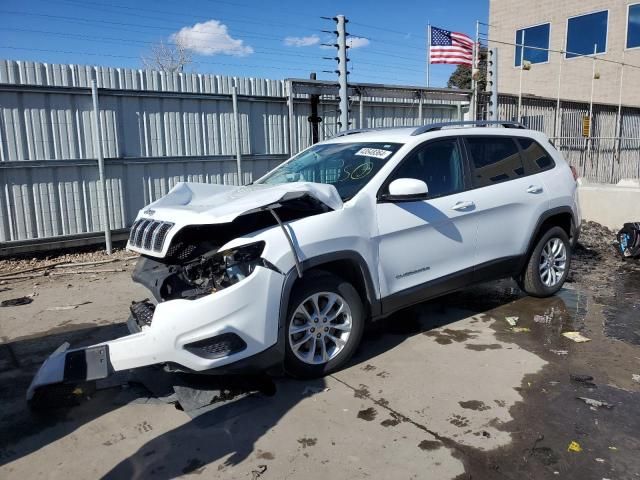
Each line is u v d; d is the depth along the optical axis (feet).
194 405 12.34
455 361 14.65
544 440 10.87
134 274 13.83
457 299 20.36
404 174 15.48
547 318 18.06
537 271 19.40
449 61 49.44
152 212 14.15
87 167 29.19
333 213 13.75
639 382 13.33
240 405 12.46
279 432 11.35
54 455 10.79
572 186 20.25
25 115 27.25
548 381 13.42
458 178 16.80
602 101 70.03
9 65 26.55
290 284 12.70
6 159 27.02
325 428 11.46
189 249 13.21
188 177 32.32
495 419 11.68
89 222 29.66
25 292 22.36
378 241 14.51
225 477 9.96
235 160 33.86
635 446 10.60
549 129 51.31
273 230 12.76
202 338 11.66
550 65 74.23
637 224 26.89
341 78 32.63
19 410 12.60
